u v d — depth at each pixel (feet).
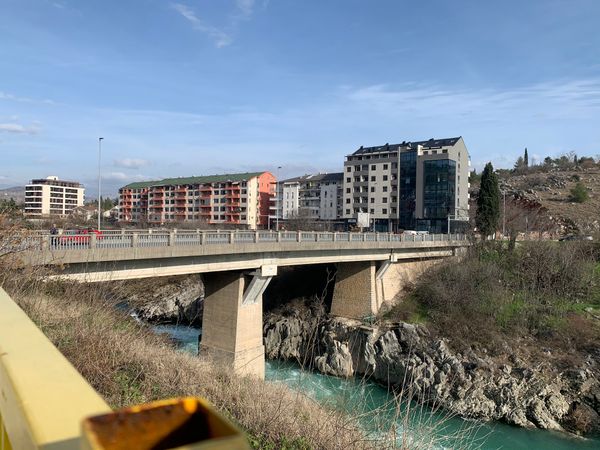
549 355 107.04
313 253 107.45
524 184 355.56
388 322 125.49
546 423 89.66
